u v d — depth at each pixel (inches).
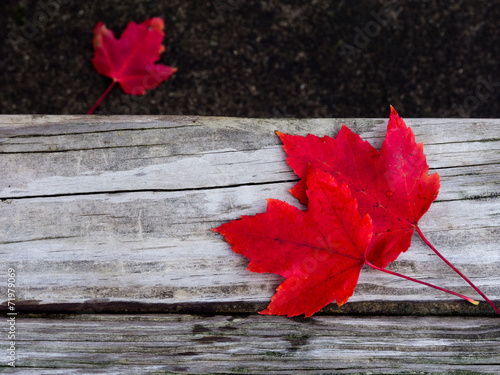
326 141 35.5
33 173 36.3
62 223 36.2
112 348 36.0
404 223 35.5
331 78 45.0
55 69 44.8
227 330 36.1
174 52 44.9
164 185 36.3
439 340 35.9
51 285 36.1
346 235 34.9
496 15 45.6
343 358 35.9
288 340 36.0
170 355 36.0
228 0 45.2
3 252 36.1
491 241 36.2
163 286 36.1
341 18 45.3
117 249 36.1
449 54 45.3
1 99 44.8
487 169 36.4
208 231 36.2
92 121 36.5
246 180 36.3
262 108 44.8
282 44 45.1
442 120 36.6
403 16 45.4
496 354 35.9
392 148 35.3
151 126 36.5
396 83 45.1
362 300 36.1
